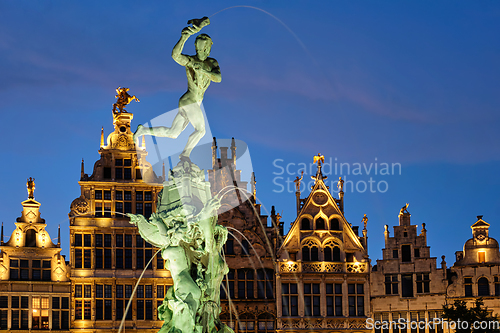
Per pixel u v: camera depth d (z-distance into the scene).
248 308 61.81
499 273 62.59
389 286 63.66
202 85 29.33
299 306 62.03
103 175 62.84
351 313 62.75
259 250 62.81
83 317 60.38
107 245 61.88
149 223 28.86
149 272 61.88
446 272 63.38
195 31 28.91
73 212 61.66
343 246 63.31
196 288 27.91
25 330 59.50
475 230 63.69
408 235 64.19
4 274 59.94
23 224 61.00
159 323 61.09
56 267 60.97
